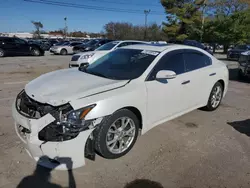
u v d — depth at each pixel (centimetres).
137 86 306
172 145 336
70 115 242
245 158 309
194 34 3759
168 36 4284
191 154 314
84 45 1811
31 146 246
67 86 283
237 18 3019
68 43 2245
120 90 286
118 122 288
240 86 793
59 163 246
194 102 421
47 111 243
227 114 481
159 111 344
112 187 244
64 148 240
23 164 275
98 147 272
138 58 360
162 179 260
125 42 990
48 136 238
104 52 909
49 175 258
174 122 425
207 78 440
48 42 3331
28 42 1823
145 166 282
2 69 1017
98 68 368
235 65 1442
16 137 337
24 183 243
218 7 3700
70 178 254
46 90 273
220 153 320
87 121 250
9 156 288
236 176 270
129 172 270
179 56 387
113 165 281
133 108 301
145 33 5278
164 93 344
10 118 405
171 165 287
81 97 255
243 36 2984
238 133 387
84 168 273
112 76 330
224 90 509
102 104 261
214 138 365
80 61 900
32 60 1501
